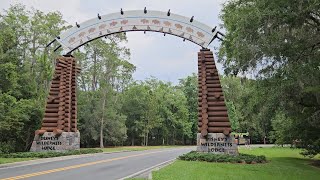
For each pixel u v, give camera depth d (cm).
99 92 5450
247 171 1794
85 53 5456
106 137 5500
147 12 2761
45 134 2705
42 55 4316
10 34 2967
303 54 1469
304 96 1897
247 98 2670
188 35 2645
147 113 6512
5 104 2684
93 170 1709
